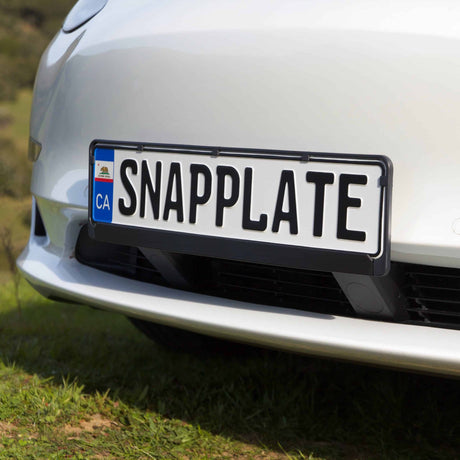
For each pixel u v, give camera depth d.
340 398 2.10
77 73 1.80
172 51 1.60
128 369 2.33
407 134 1.37
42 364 2.32
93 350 2.61
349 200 1.40
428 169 1.36
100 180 1.71
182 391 2.15
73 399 1.95
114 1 1.85
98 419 1.88
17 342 2.64
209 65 1.55
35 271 2.02
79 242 1.98
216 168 1.54
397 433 1.89
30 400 1.91
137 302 1.72
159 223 1.61
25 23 54.22
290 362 2.36
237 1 1.57
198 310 1.63
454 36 1.34
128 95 1.68
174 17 1.64
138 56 1.66
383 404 2.01
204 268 1.77
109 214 1.70
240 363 2.47
